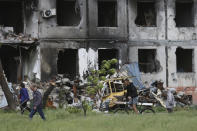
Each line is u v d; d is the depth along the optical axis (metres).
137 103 68.25
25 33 90.19
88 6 92.94
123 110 64.88
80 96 85.62
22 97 67.81
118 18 94.56
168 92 67.94
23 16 90.75
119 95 75.56
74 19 94.25
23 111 67.62
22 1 91.00
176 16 101.50
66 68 93.56
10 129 47.03
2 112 73.00
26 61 92.75
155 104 80.31
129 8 95.50
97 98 76.44
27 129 46.09
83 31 92.44
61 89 87.25
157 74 96.75
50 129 45.12
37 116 62.91
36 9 90.25
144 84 95.69
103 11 96.00
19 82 87.00
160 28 97.50
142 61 98.25
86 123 49.28
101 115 61.88
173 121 50.62
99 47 93.25
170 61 97.81
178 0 98.94
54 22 91.00
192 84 98.81
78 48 92.00
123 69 93.00
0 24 91.75
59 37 91.06
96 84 65.81
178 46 98.38
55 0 91.00
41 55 90.00
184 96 91.56
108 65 65.31
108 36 93.75
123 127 45.75
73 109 68.12
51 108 82.00
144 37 96.31
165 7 98.06
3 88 76.00
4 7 92.00
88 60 92.44
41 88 86.94
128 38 95.06
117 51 94.56
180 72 98.50
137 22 98.12
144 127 45.72
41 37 90.19
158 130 43.12
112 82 76.75
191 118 55.09
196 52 99.56
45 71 90.00
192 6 100.06
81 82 89.06
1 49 92.12
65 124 48.94
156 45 97.00
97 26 93.31
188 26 100.94
